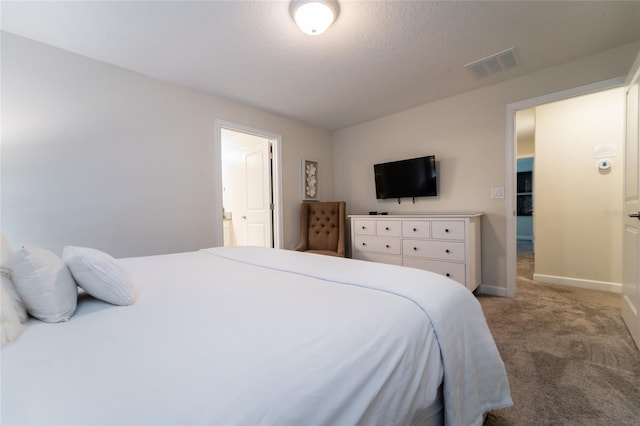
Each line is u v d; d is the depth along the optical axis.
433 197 3.17
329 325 0.70
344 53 2.10
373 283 1.02
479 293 2.82
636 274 1.69
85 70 2.08
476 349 1.00
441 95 2.93
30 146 1.87
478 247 2.74
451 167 3.00
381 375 0.62
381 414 0.60
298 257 1.63
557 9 1.67
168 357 0.56
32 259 0.80
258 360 0.55
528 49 2.09
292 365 0.54
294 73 2.40
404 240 2.88
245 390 0.47
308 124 3.85
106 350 0.60
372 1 1.57
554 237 3.16
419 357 0.73
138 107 2.34
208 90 2.71
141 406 0.43
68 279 0.87
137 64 2.22
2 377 0.50
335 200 4.18
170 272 1.32
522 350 1.65
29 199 1.87
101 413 0.41
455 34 1.89
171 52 2.05
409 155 3.33
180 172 2.58
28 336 0.68
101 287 0.89
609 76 2.11
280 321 0.73
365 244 3.22
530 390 1.29
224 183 4.51
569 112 3.05
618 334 1.83
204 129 2.75
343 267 1.32
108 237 2.18
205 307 0.85
